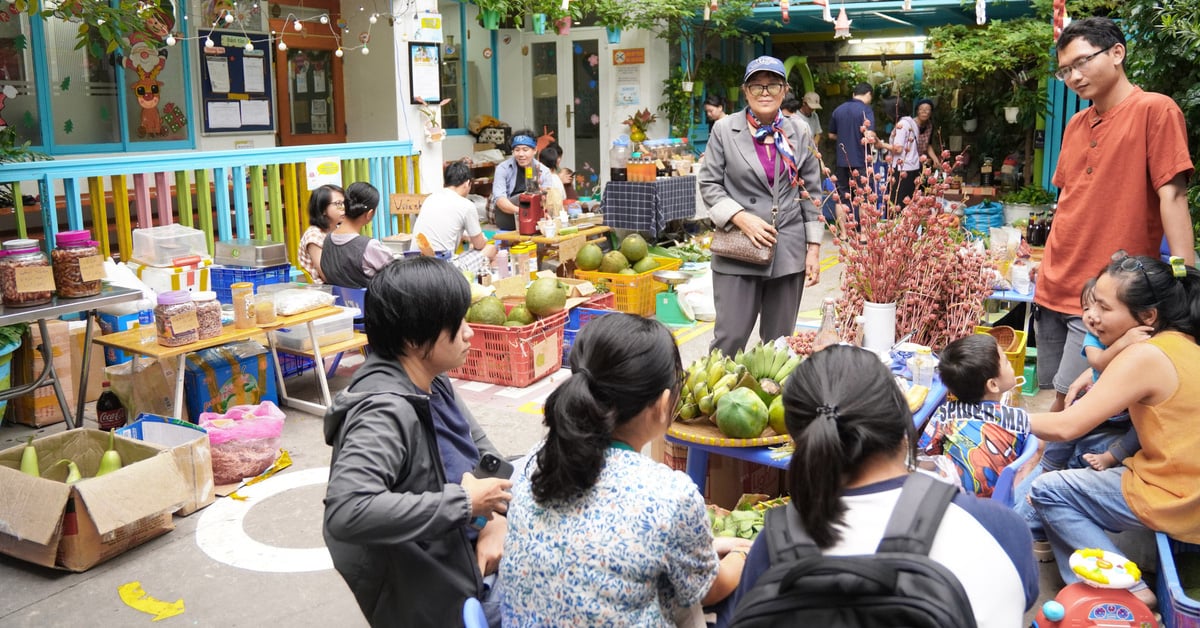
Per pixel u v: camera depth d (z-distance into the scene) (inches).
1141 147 146.1
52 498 131.7
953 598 58.9
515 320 222.7
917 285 150.1
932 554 62.7
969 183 498.0
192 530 147.6
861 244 149.2
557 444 69.9
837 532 63.9
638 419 73.7
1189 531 107.8
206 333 171.8
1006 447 120.6
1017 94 432.5
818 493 64.2
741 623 61.6
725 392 112.7
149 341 170.4
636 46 440.8
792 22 475.2
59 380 193.0
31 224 294.5
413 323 83.8
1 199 281.6
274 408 170.9
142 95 315.9
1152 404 110.6
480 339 219.9
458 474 90.8
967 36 430.0
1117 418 133.0
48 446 148.6
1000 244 231.6
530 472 77.8
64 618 123.8
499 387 219.6
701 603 80.0
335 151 275.3
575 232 303.7
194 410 184.1
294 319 184.9
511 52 467.2
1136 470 113.5
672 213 340.5
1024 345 196.4
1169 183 145.3
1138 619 103.8
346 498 77.0
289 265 223.9
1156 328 115.3
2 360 185.6
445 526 78.7
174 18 319.3
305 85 359.3
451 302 84.8
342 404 82.5
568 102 460.8
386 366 85.8
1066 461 139.6
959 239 209.5
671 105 450.9
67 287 169.5
